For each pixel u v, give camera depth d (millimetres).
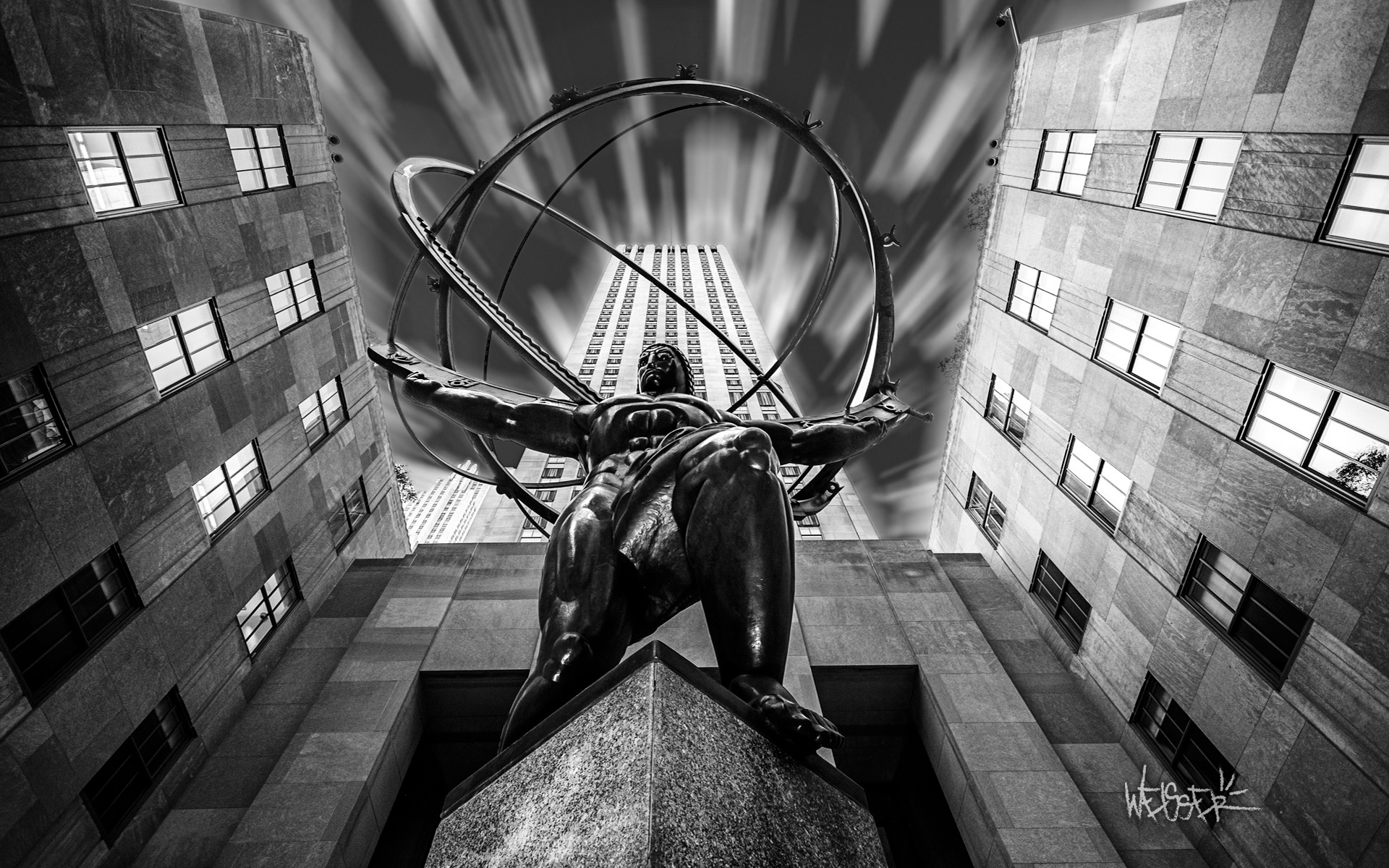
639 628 3443
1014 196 21266
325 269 19844
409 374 5426
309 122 19203
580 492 3938
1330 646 11109
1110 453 16391
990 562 21516
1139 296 15727
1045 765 13258
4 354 11078
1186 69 14625
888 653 15414
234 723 14906
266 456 17000
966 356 24328
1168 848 12773
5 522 10859
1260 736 12031
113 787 12227
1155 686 14625
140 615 13008
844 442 4727
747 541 2920
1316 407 11883
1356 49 11344
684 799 2018
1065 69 18719
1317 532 11539
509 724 2979
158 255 13977
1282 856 11375
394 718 13922
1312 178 12008
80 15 12570
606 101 7699
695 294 73375
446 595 17266
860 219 6945
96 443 12477
